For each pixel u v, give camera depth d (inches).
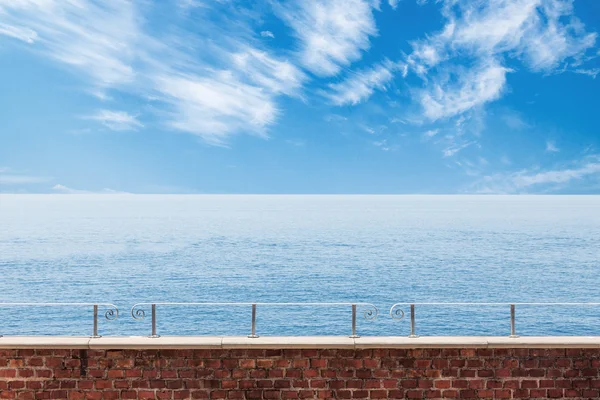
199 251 4077.3
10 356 320.2
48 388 320.8
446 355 324.8
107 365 321.7
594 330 2004.2
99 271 3351.4
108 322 2188.7
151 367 322.7
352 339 328.5
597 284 2918.3
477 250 4050.2
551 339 326.6
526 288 2842.0
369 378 325.1
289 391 324.2
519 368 324.5
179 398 323.0
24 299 2642.7
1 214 7293.3
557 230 5285.4
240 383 323.6
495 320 2144.4
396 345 323.0
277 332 2014.0
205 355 323.9
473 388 324.8
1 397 319.3
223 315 2247.8
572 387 323.9
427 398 324.8
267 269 3358.8
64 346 319.9
